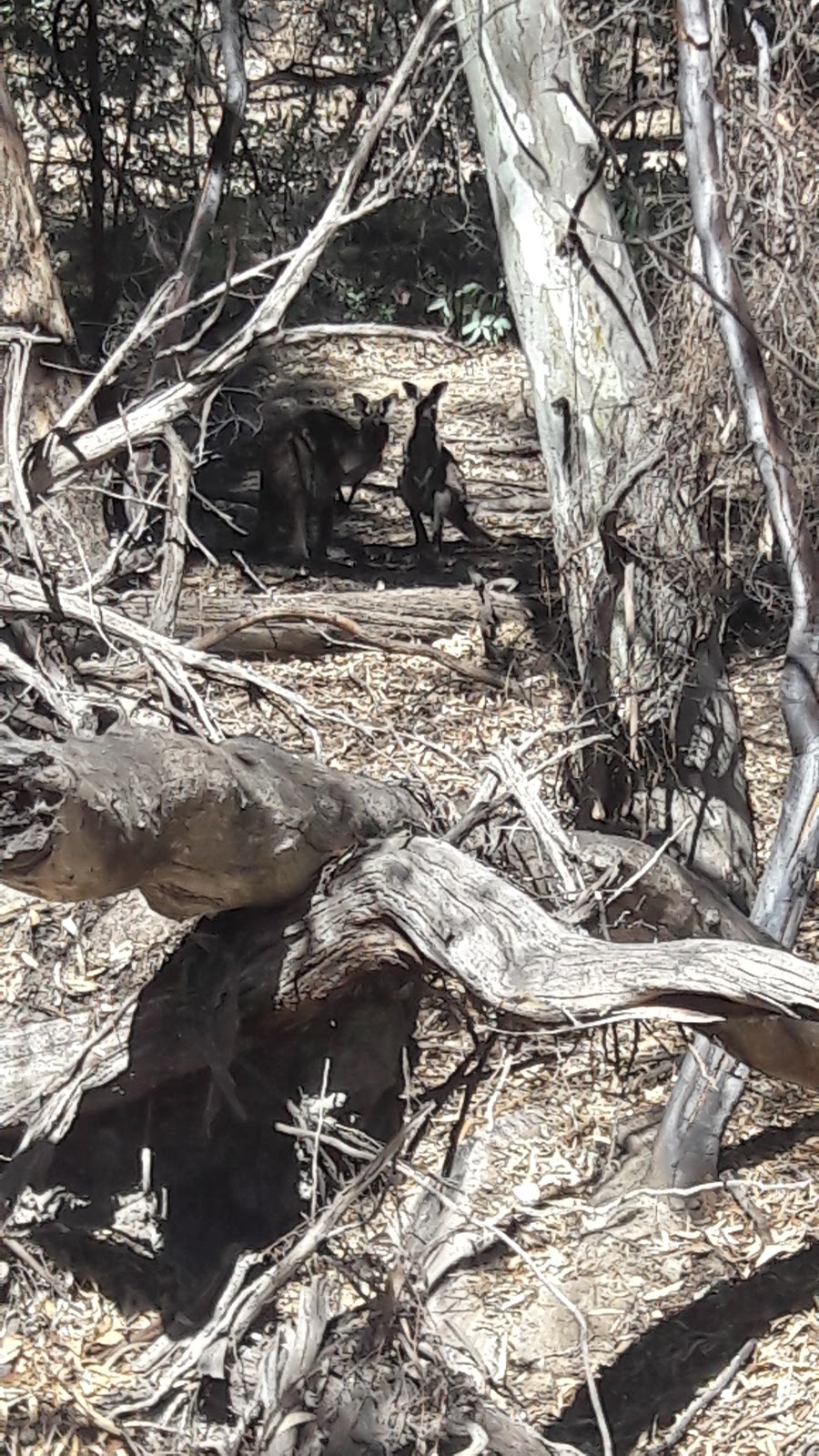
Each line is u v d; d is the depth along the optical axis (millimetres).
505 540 13320
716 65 5547
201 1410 5070
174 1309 5469
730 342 5406
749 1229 6328
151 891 4996
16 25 16250
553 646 9844
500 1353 5621
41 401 8875
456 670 8562
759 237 5898
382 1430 4605
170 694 6000
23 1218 5570
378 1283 5094
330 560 12805
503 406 16828
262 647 10430
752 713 10406
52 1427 4945
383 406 12781
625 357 7676
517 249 7844
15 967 6391
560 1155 6656
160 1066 5559
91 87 15773
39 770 3928
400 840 5059
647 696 7523
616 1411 5465
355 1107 5820
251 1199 5809
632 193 6820
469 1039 7098
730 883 7672
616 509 7383
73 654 7637
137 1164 5789
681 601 7441
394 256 18953
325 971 5176
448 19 7773
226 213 17188
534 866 5969
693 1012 4348
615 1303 5922
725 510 7438
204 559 12469
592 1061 6781
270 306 6164
